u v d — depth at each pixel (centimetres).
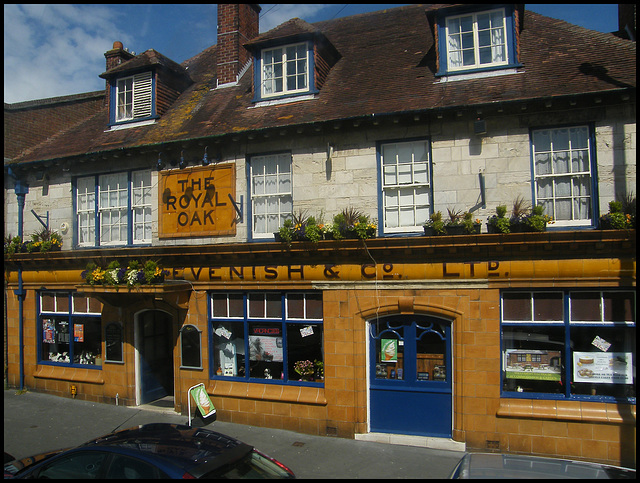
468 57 985
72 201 1228
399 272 885
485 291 845
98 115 1430
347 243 898
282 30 1092
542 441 806
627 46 927
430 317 886
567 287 817
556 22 1066
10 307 1283
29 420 1016
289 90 1104
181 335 1055
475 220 862
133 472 495
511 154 863
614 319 810
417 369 895
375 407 909
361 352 910
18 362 1269
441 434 872
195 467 480
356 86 1055
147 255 1074
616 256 790
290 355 977
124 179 1184
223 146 1055
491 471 483
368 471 741
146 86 1253
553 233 786
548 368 836
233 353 1028
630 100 802
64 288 1212
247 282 998
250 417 981
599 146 826
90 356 1194
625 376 805
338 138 962
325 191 966
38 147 1366
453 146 893
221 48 1300
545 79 888
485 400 836
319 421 925
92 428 966
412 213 931
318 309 959
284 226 947
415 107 910
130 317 1123
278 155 1028
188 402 991
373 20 1343
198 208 1069
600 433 786
